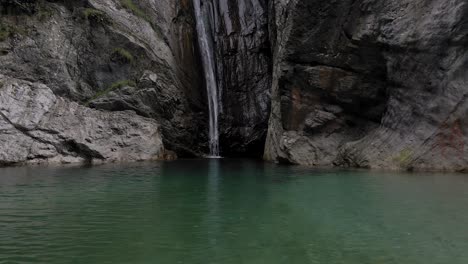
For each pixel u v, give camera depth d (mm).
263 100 30078
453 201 10281
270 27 29156
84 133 22484
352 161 19531
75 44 25656
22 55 23922
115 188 12547
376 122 20469
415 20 17578
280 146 22734
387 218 8633
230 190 12297
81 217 8695
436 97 17172
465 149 16469
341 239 7168
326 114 21234
